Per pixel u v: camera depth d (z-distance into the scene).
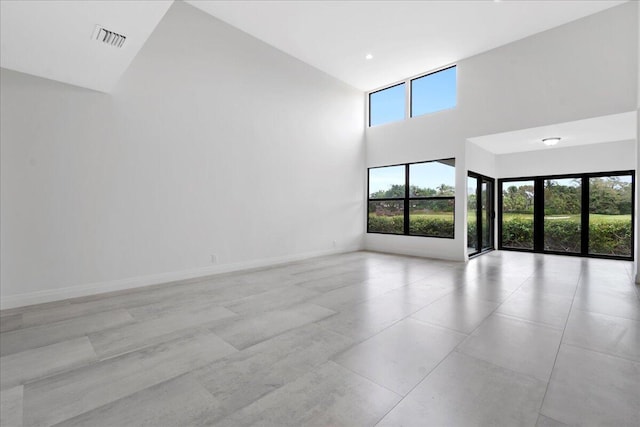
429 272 5.42
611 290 4.20
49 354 2.41
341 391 1.91
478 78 6.39
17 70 3.45
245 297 3.91
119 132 4.24
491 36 5.74
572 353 2.38
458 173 6.70
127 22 2.54
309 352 2.43
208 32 5.12
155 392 1.91
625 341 2.59
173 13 4.73
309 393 1.89
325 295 4.00
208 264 5.17
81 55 3.08
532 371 2.13
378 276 5.11
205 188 5.12
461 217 6.64
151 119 4.52
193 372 2.14
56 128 3.77
